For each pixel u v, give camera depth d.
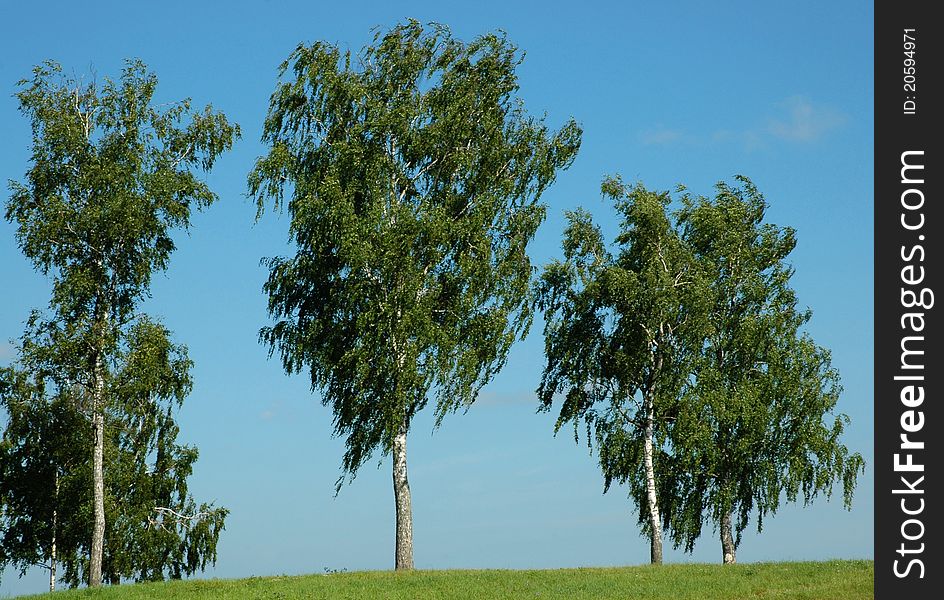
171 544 51.00
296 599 35.16
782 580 37.12
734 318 48.06
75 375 41.28
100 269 41.88
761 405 47.06
